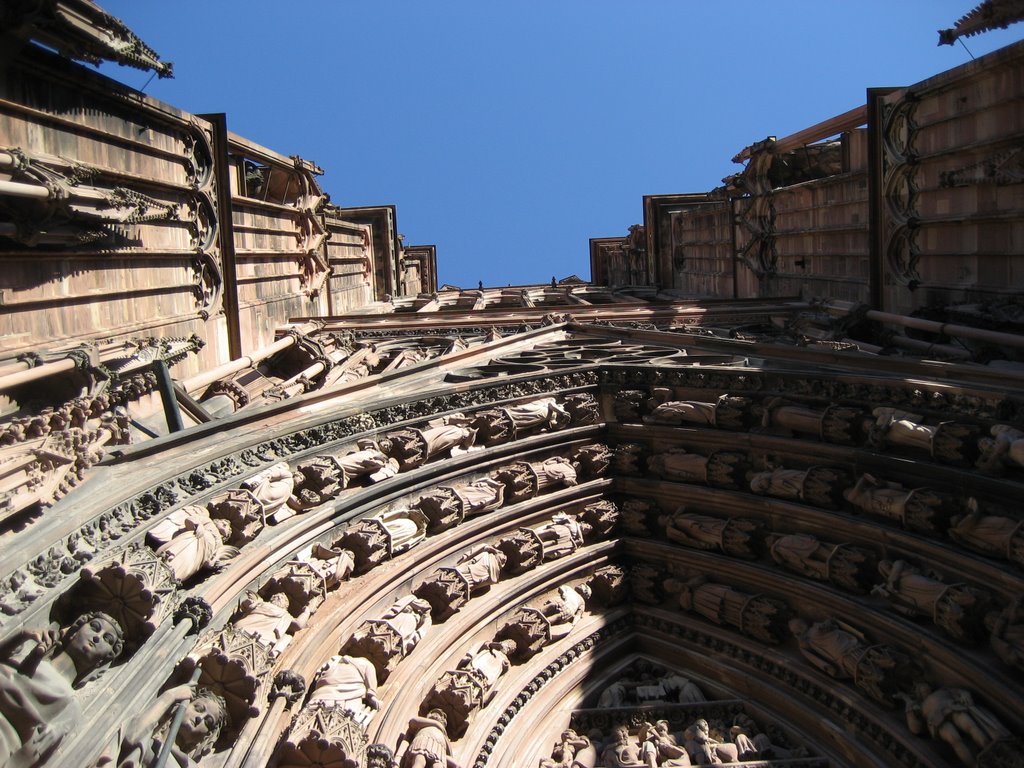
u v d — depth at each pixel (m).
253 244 21.86
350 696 10.16
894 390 13.75
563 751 12.21
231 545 10.48
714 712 12.88
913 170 20.38
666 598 14.69
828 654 12.38
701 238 35.12
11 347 11.84
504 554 13.95
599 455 15.76
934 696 10.91
